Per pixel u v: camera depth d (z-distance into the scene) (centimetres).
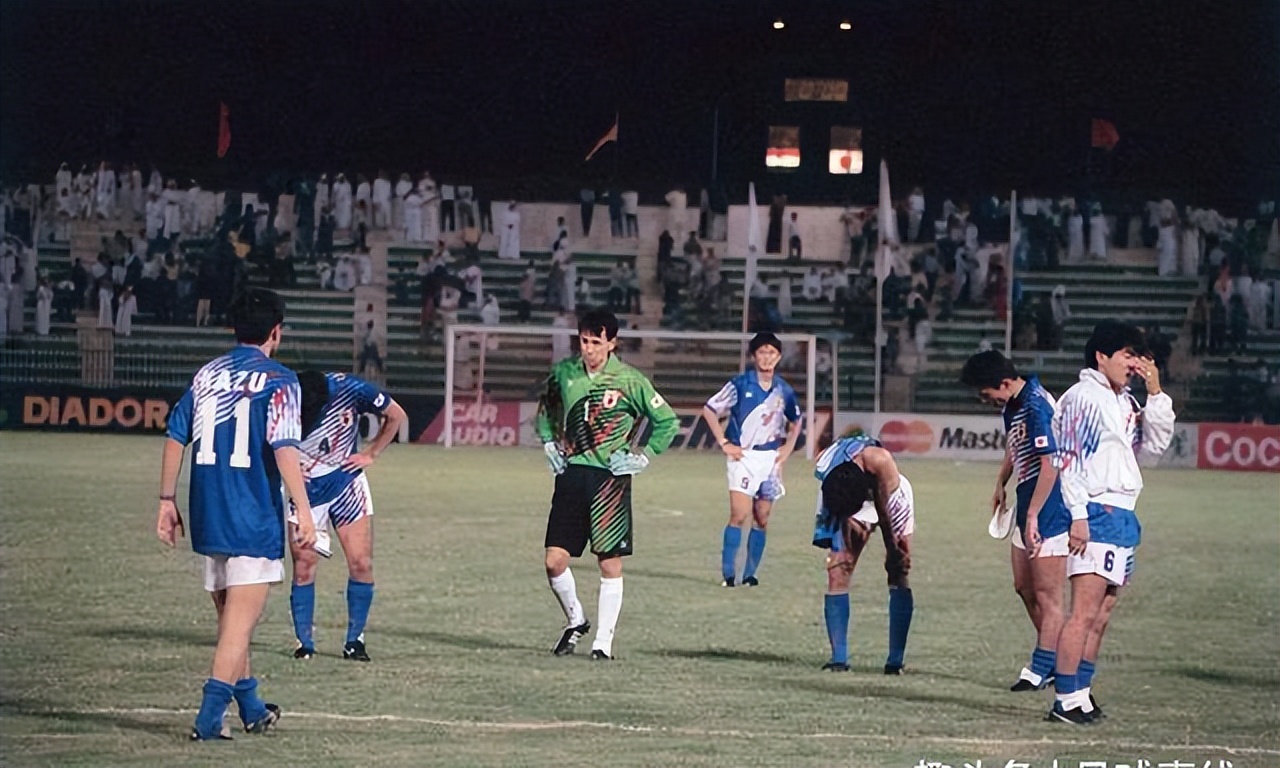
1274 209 8181
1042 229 8244
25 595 2858
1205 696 2194
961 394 8012
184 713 1920
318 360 8112
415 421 7219
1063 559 2080
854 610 2906
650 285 8281
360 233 8194
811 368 6988
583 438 2342
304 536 1734
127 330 7806
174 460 1745
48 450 6081
